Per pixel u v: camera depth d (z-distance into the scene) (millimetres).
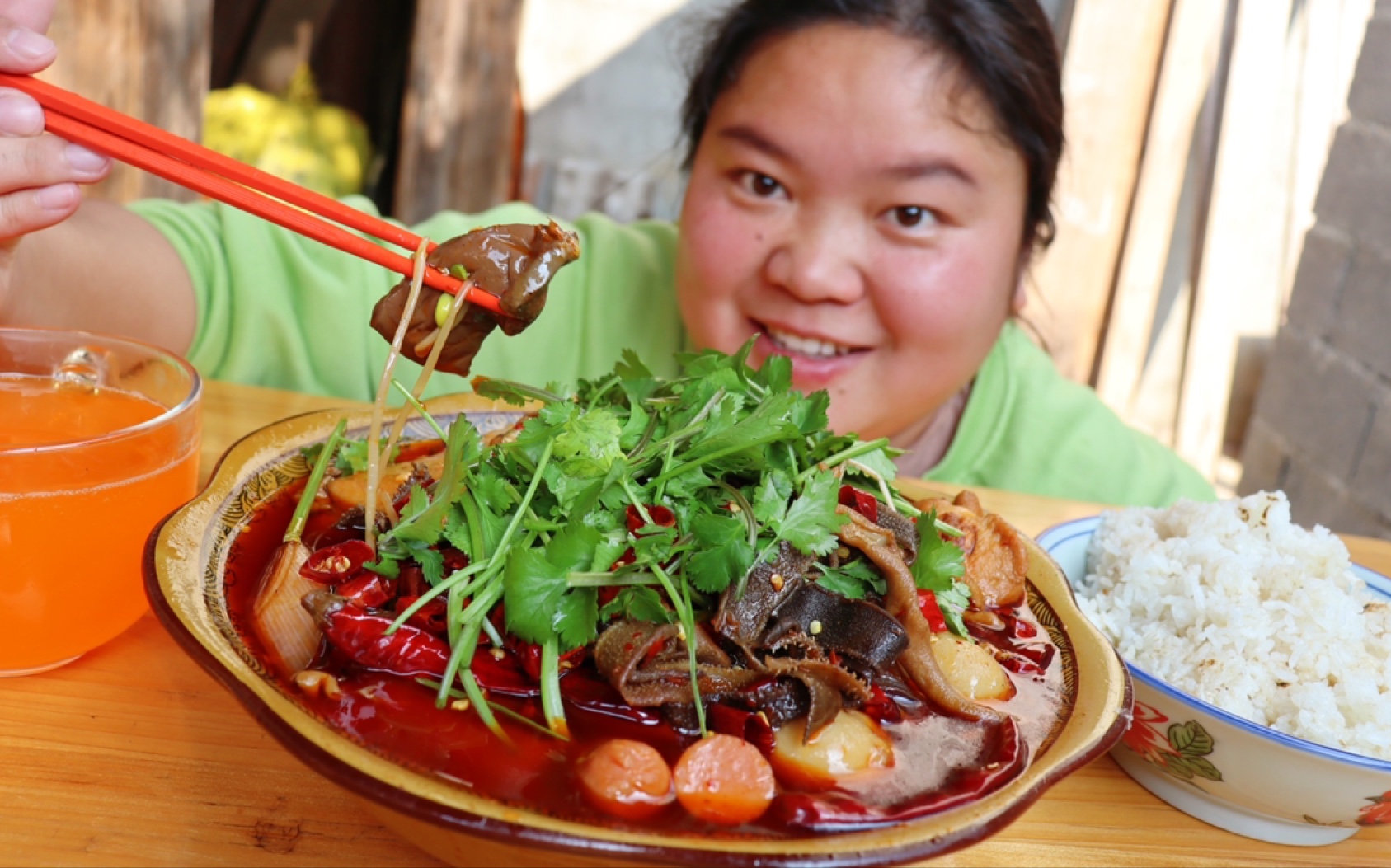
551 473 303
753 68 527
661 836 228
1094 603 382
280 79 958
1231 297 1130
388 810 235
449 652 293
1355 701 338
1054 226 625
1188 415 1156
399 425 326
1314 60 1072
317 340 576
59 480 299
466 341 315
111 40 727
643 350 643
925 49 500
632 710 293
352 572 307
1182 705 317
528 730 281
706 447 311
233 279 558
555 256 308
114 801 292
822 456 334
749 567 289
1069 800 337
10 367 347
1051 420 645
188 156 309
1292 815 322
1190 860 322
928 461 663
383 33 980
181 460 335
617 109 1271
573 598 286
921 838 235
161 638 353
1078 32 1041
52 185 329
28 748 303
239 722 324
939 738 298
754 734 286
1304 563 389
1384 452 835
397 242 315
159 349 356
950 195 518
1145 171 1068
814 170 514
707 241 549
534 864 240
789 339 557
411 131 951
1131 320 1110
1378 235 877
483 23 951
